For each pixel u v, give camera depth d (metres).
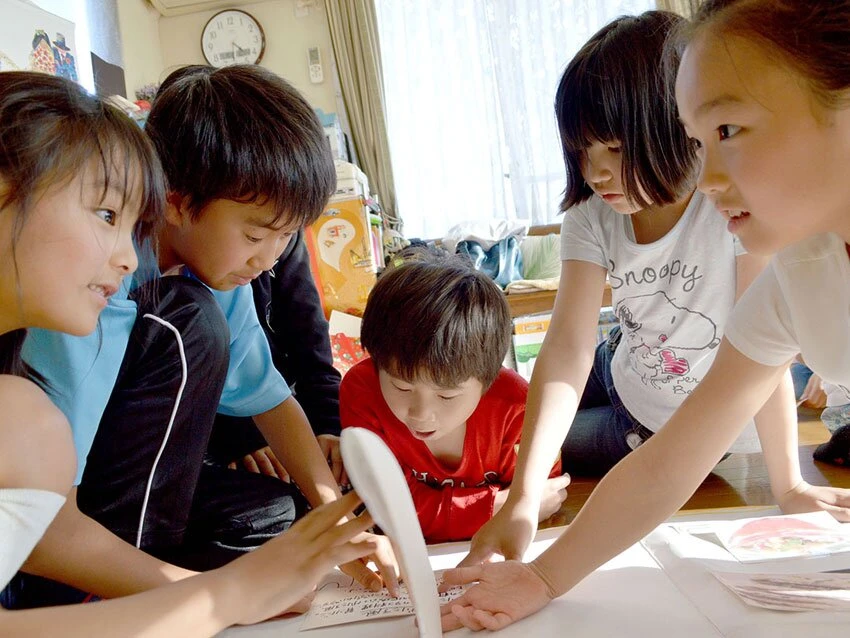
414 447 1.02
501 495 1.01
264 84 0.83
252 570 0.55
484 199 3.31
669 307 1.09
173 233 0.84
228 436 1.21
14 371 0.62
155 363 0.79
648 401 1.23
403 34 3.28
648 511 0.67
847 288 0.61
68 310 0.53
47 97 0.54
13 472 0.49
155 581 0.63
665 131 0.82
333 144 2.90
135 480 0.79
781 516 0.80
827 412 1.34
